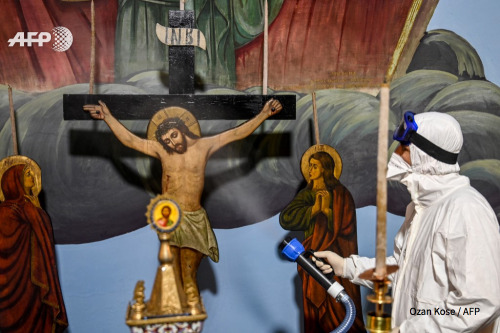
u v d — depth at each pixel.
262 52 2.00
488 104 2.07
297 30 2.00
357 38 2.03
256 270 2.02
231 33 1.98
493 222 1.48
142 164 1.95
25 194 1.84
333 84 2.03
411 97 2.06
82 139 1.94
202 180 1.80
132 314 1.09
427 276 1.51
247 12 1.99
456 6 2.06
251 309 2.02
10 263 1.83
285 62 2.01
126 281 1.98
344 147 2.04
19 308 1.84
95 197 1.95
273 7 1.99
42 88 1.93
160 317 1.08
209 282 2.01
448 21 2.06
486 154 2.07
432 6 2.04
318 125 2.02
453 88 2.06
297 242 1.62
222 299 2.01
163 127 1.75
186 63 1.78
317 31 2.01
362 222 2.06
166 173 1.78
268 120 2.00
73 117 1.72
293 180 2.02
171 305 1.09
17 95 1.92
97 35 1.93
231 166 1.99
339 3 2.01
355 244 1.95
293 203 1.93
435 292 1.50
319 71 2.02
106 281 1.97
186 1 1.95
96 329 1.97
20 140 1.92
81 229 1.95
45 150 1.93
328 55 2.02
